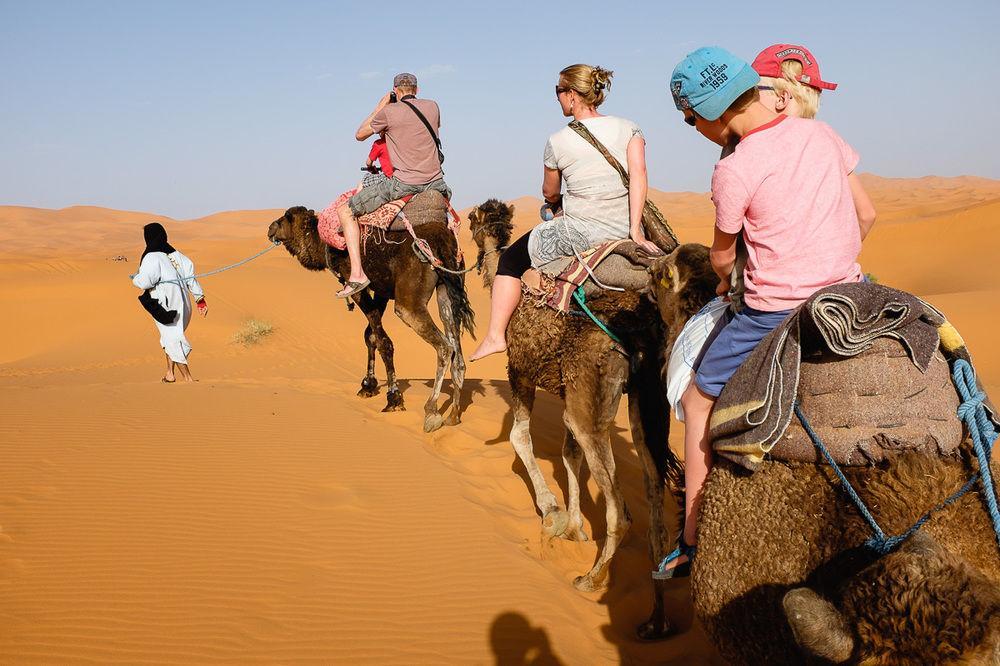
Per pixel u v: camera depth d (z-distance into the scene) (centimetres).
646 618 605
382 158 1004
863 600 256
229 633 529
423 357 2278
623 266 557
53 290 3072
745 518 312
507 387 1339
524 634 559
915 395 299
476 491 816
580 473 873
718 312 370
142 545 636
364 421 1011
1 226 13088
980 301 2220
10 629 512
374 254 1013
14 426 915
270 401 1085
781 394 302
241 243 5812
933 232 4509
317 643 529
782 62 378
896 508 281
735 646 319
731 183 322
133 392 1141
